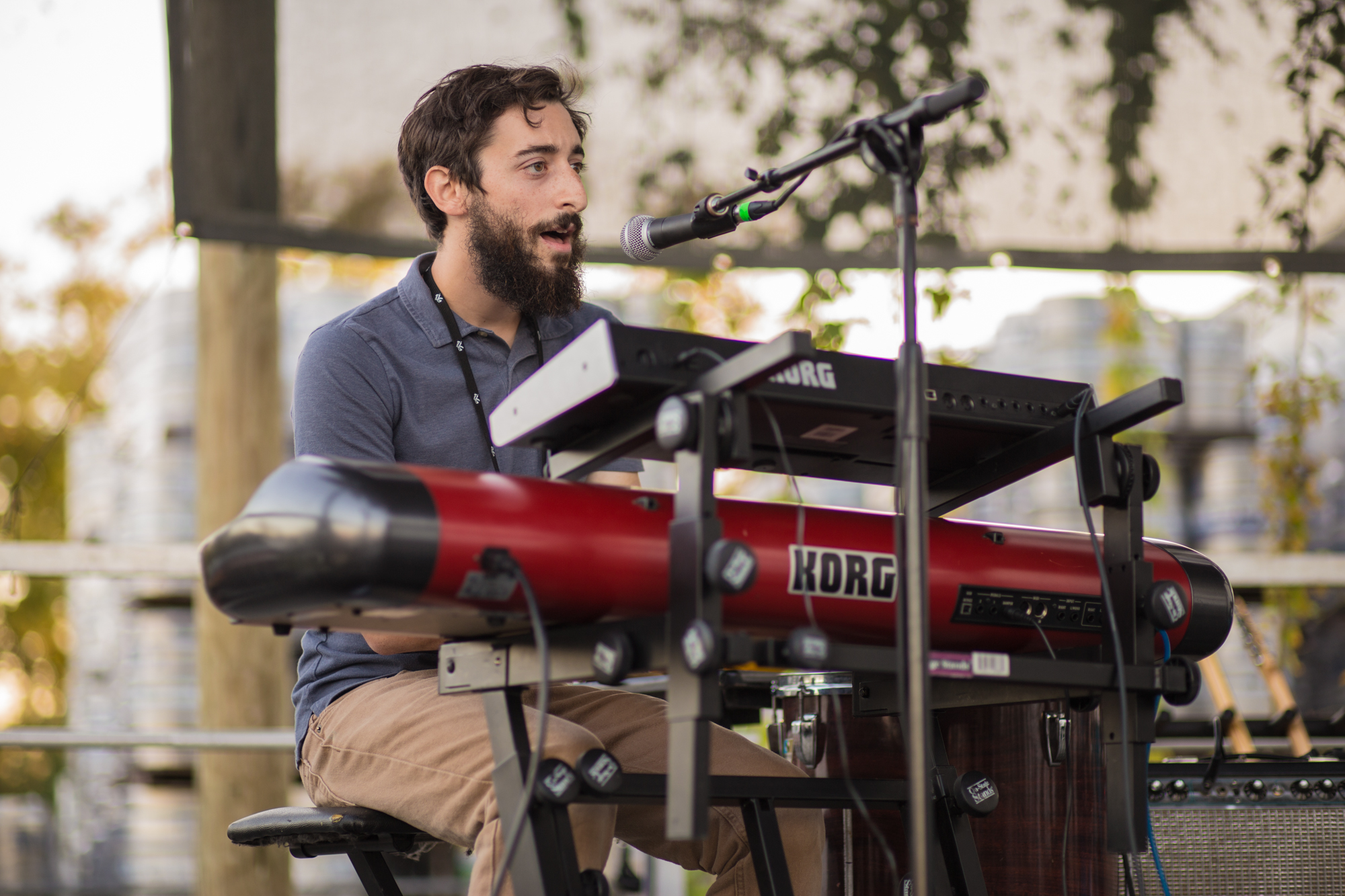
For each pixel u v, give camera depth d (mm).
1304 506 11531
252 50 8305
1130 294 11711
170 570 8477
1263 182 9125
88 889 14250
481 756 3975
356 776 4332
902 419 3242
